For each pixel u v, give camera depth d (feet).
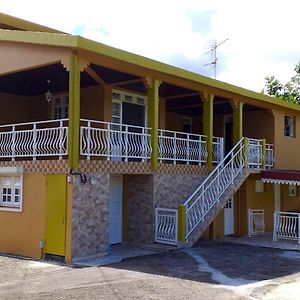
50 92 57.31
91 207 41.68
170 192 51.11
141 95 58.65
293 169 72.59
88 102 54.85
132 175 50.85
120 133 46.24
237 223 62.18
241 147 57.93
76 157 40.37
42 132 47.88
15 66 45.21
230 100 60.70
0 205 46.96
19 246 43.93
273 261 41.04
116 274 34.50
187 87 54.03
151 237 48.88
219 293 28.76
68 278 33.27
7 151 47.88
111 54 41.93
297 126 74.74
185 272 35.35
